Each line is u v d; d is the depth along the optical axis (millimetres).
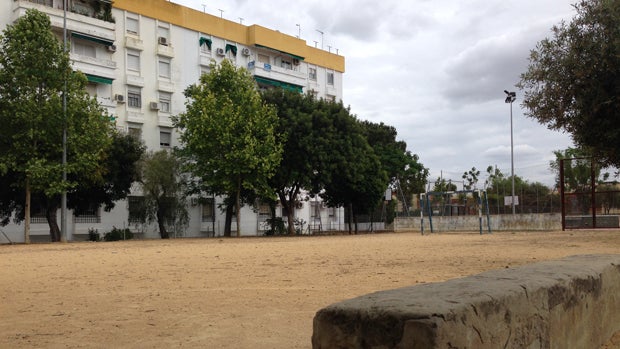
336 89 63844
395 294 2582
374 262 11586
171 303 6445
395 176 60375
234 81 36531
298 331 4773
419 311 2125
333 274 9266
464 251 14516
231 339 4500
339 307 2324
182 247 20891
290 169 38156
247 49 52969
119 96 42625
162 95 46656
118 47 43562
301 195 53812
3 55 27672
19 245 26297
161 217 39625
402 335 2102
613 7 12734
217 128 33688
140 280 8945
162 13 46688
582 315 3844
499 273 3670
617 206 25750
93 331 4906
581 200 26859
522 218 35281
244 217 51594
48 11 38031
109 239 38844
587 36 13125
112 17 42781
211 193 40188
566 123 14156
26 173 27516
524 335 2859
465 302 2340
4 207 33094
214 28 50750
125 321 5359
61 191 28141
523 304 2859
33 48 27672
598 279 4223
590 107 13055
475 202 40719
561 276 3598
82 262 13273
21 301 6852
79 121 29031
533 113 14430
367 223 56781
